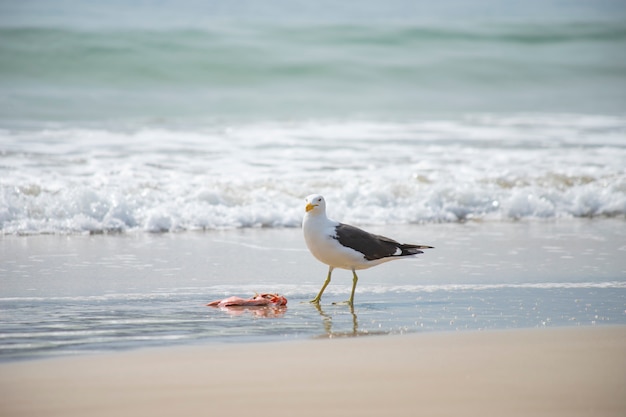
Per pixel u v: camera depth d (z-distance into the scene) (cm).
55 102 2436
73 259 1173
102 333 799
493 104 2772
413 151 1914
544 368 663
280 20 3738
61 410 564
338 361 687
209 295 991
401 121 2386
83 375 645
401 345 748
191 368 665
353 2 4553
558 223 1534
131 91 2683
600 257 1229
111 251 1233
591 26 3716
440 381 629
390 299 985
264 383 623
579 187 1656
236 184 1574
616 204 1627
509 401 582
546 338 773
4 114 2234
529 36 3578
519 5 4953
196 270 1125
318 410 564
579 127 2284
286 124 2281
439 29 3481
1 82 2680
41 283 1030
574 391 603
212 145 1931
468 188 1614
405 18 4112
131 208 1432
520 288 1035
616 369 662
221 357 702
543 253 1258
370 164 1772
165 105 2503
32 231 1355
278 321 866
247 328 830
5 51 2889
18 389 609
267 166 1730
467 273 1125
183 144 1931
